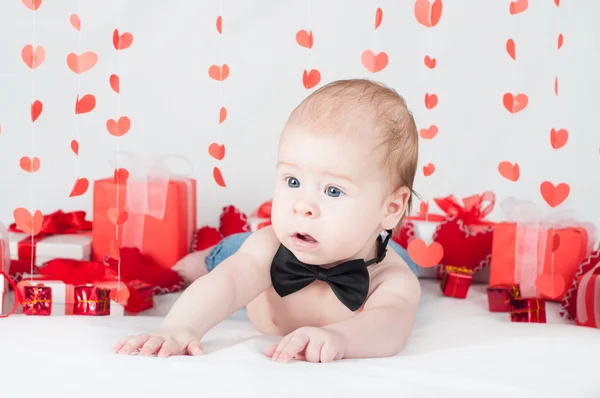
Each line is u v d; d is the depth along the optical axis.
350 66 3.27
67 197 3.21
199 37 3.28
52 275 2.07
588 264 2.17
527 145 3.13
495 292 2.09
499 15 3.19
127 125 2.09
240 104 3.29
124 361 1.36
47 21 3.20
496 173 3.20
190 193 2.60
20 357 1.39
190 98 3.29
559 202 2.11
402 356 1.51
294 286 1.63
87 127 3.25
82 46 3.23
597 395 1.34
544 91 3.12
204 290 1.55
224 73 2.22
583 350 1.54
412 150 1.65
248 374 1.30
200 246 2.58
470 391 1.30
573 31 3.10
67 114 3.23
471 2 3.20
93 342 1.49
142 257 2.42
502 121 3.21
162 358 1.38
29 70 3.19
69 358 1.39
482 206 2.72
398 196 1.64
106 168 3.25
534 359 1.48
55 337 1.52
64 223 2.57
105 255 2.40
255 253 1.69
